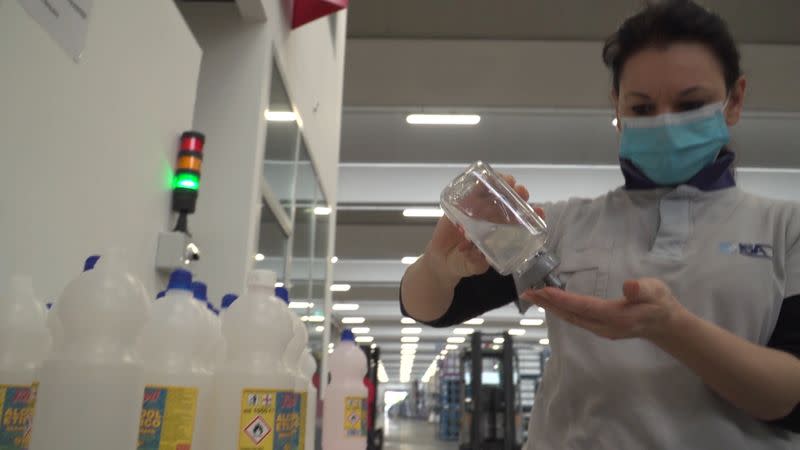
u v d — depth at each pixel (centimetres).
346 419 174
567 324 103
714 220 100
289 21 282
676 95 100
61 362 69
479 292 113
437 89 571
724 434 88
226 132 228
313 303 377
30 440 70
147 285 151
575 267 105
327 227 425
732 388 81
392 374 3959
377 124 643
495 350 1169
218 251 217
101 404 68
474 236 94
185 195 167
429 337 1988
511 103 594
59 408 67
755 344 86
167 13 164
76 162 120
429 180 750
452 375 1867
